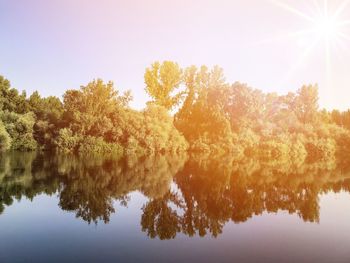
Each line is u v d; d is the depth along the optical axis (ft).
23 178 85.40
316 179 101.30
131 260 35.94
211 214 57.31
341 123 353.10
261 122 242.58
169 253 38.34
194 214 57.26
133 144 187.11
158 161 147.54
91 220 51.37
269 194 75.36
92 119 184.34
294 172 119.44
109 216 54.24
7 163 114.52
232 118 252.83
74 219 51.57
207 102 248.93
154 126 199.82
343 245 41.83
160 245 41.06
